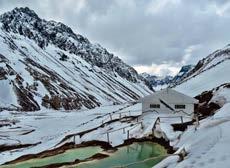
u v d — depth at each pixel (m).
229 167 17.00
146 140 46.47
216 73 106.56
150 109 58.62
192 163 20.39
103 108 136.75
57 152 46.81
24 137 70.44
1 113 123.62
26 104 148.25
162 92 58.19
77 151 46.81
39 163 41.59
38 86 177.12
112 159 38.41
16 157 48.34
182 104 57.06
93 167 35.34
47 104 161.88
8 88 152.12
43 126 82.62
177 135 43.69
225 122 33.06
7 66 171.25
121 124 57.09
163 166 24.31
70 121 87.62
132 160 37.22
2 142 64.69
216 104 56.53
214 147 22.56
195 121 46.75
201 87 96.94
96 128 58.03
